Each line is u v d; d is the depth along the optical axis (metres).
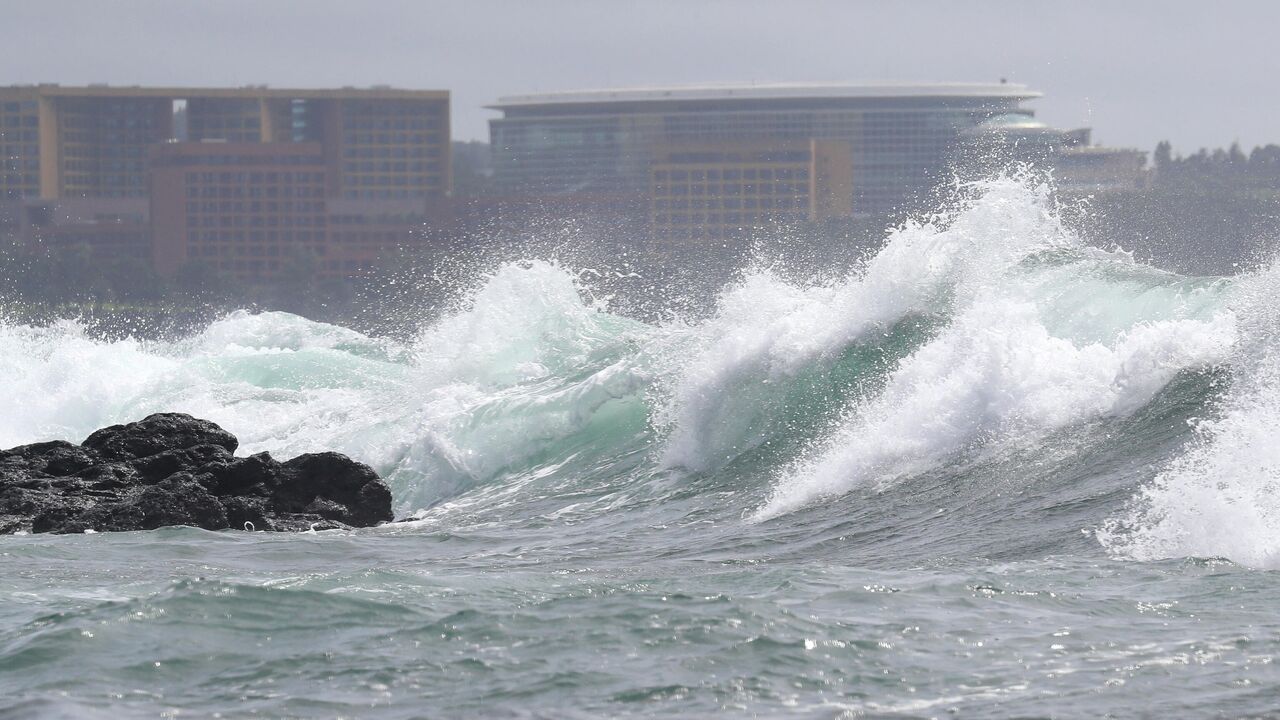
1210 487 69.50
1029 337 89.69
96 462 101.06
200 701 45.25
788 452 94.44
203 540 83.50
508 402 113.56
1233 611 53.59
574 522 90.19
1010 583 59.66
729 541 78.38
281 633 52.41
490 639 51.31
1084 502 73.12
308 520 93.56
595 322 138.62
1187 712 42.59
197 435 105.06
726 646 49.91
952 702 44.28
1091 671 46.75
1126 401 84.00
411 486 111.12
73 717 43.41
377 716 43.81
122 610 54.53
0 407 145.88
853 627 52.41
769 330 102.50
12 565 73.44
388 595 58.81
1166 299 92.44
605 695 45.34
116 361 152.75
